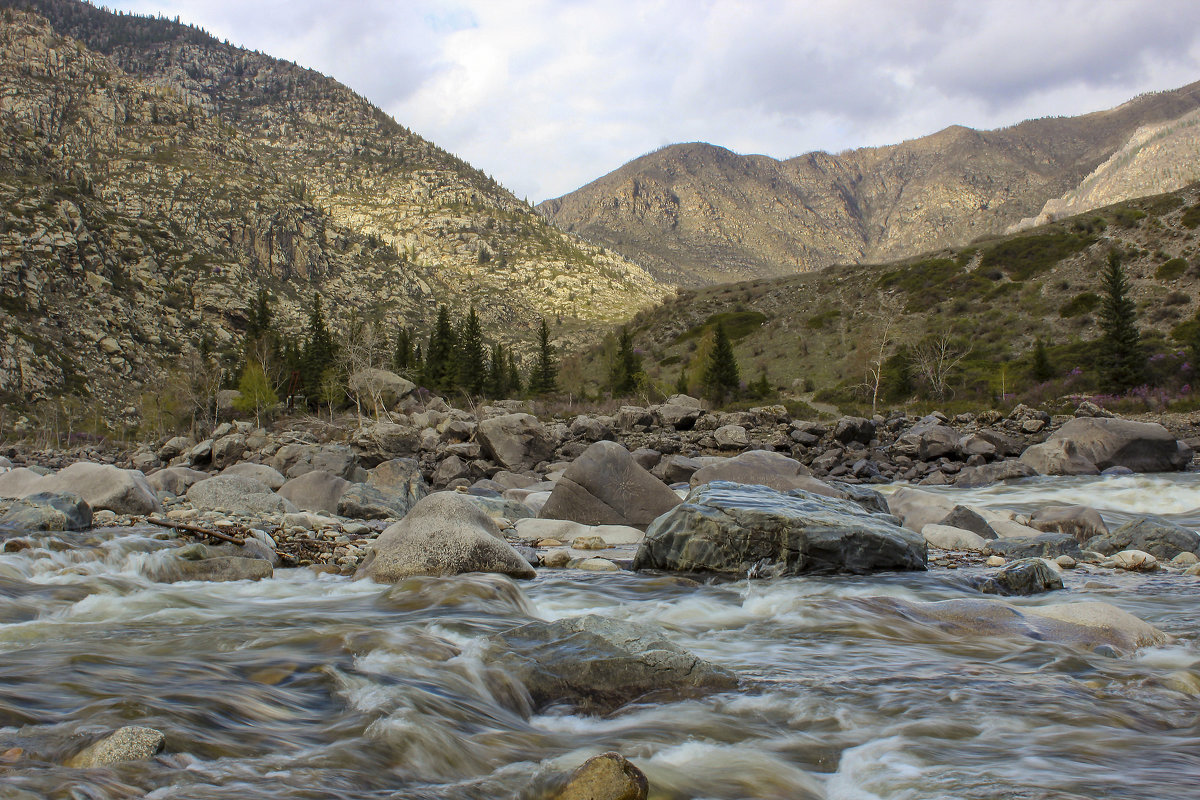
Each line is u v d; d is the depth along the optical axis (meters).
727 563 9.92
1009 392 56.56
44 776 2.79
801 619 7.49
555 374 79.56
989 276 81.12
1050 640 6.70
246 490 16.00
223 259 169.62
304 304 179.25
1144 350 57.78
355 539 13.09
